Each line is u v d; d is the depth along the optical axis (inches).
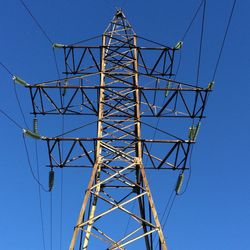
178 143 895.1
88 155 907.4
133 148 954.7
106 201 810.2
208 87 946.7
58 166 926.4
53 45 1069.1
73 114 989.2
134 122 943.7
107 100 986.1
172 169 933.2
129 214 802.8
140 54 1097.4
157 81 976.9
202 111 957.8
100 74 1003.9
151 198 823.1
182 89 952.9
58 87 949.8
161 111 970.7
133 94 988.6
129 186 930.1
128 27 1131.9
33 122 968.9
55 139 886.4
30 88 944.9
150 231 786.2
